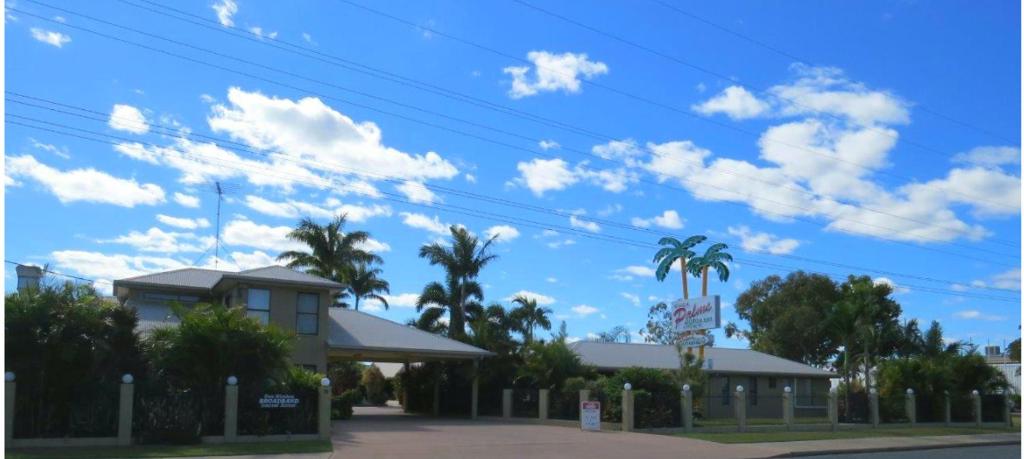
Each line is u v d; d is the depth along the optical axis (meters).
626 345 47.78
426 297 59.00
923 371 39.94
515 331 59.03
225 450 21.22
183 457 19.70
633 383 30.89
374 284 61.59
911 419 38.44
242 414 23.67
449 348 36.09
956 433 35.41
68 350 21.45
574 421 31.64
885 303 61.50
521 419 34.25
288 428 24.27
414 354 35.84
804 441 28.53
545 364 35.00
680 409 30.97
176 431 22.41
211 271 38.38
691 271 44.44
